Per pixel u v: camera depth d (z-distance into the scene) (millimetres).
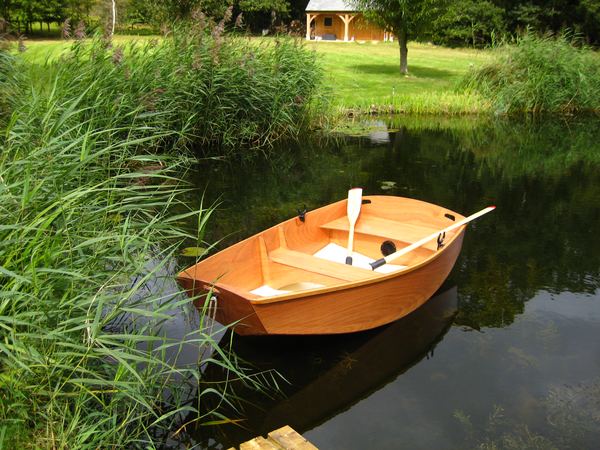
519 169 9211
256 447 2883
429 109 13953
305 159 9594
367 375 3678
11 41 7797
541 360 3834
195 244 5758
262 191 7777
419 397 3455
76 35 7844
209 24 10078
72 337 3043
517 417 3268
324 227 5336
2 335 2836
